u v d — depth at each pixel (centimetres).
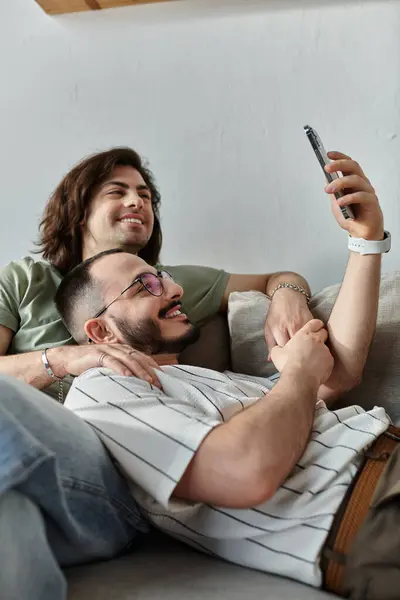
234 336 153
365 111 182
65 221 168
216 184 191
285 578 86
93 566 86
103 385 101
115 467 93
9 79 201
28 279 161
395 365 131
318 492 90
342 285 126
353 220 119
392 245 181
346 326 121
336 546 84
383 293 138
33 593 67
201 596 76
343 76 183
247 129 189
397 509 84
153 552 95
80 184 165
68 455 80
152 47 194
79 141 198
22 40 201
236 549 90
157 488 86
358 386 133
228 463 84
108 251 133
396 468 89
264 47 187
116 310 126
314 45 184
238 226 190
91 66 197
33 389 86
